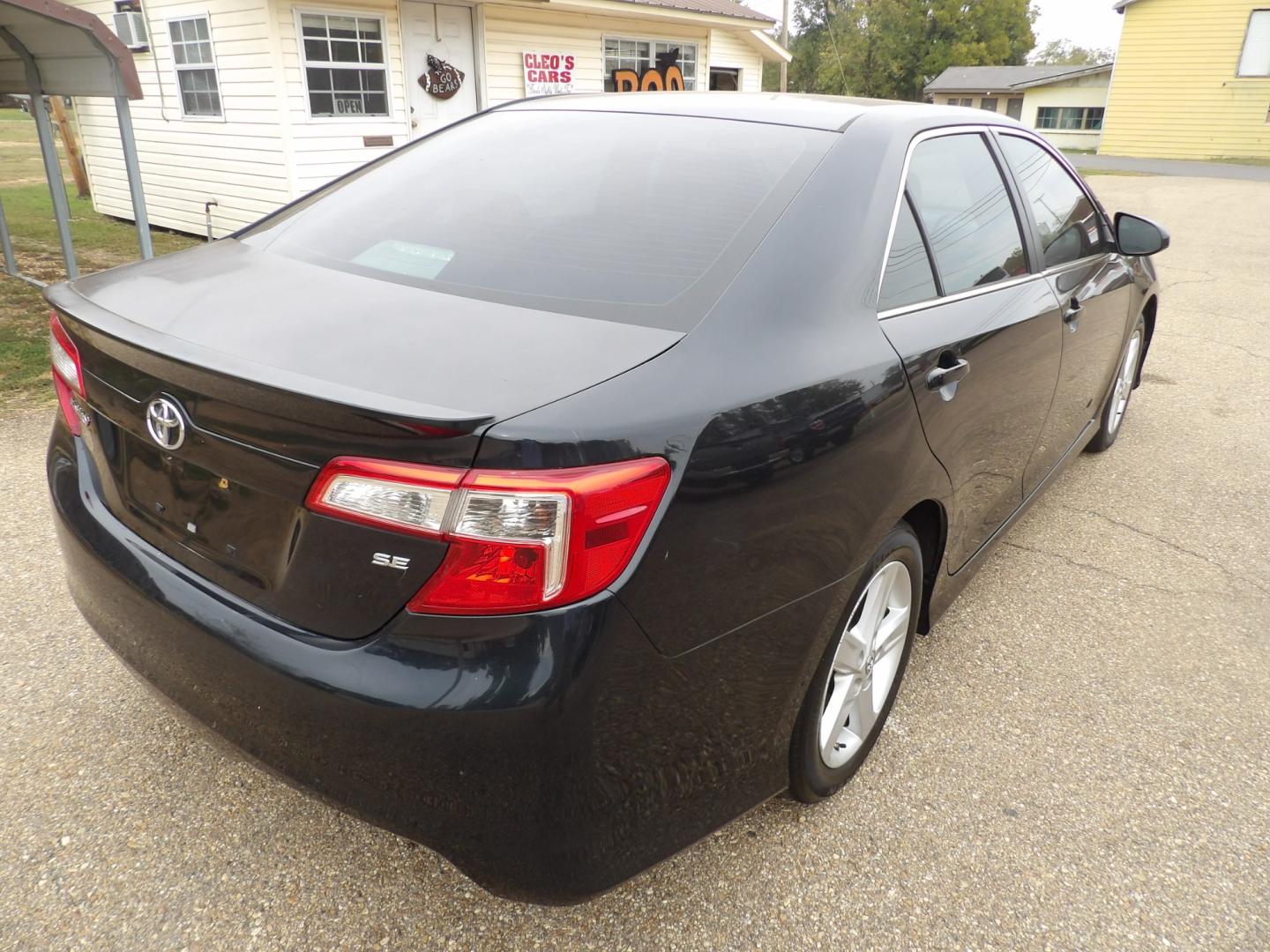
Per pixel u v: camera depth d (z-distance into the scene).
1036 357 2.74
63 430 2.08
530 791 1.41
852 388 1.80
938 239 2.30
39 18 5.75
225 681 1.58
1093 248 3.51
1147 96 31.42
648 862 1.61
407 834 1.49
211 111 10.71
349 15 10.21
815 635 1.80
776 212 1.92
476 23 11.55
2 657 2.61
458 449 1.32
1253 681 2.79
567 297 1.75
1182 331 7.26
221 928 1.82
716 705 1.63
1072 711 2.61
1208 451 4.69
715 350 1.62
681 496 1.46
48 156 6.68
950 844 2.11
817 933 1.86
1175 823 2.20
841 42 58.59
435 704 1.38
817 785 2.07
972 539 2.62
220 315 1.72
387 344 1.57
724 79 16.16
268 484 1.49
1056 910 1.94
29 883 1.89
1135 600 3.23
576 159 2.23
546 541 1.34
